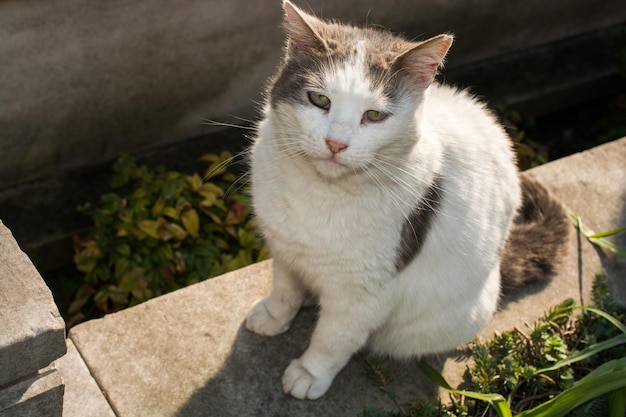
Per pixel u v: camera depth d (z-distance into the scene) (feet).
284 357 3.00
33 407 2.44
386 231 2.65
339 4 4.06
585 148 4.83
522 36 4.86
